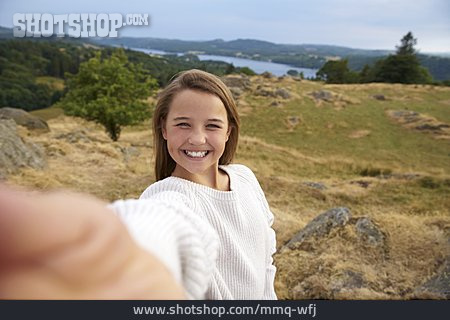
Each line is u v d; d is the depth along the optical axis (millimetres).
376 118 37719
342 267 6988
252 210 1548
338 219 8453
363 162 25609
